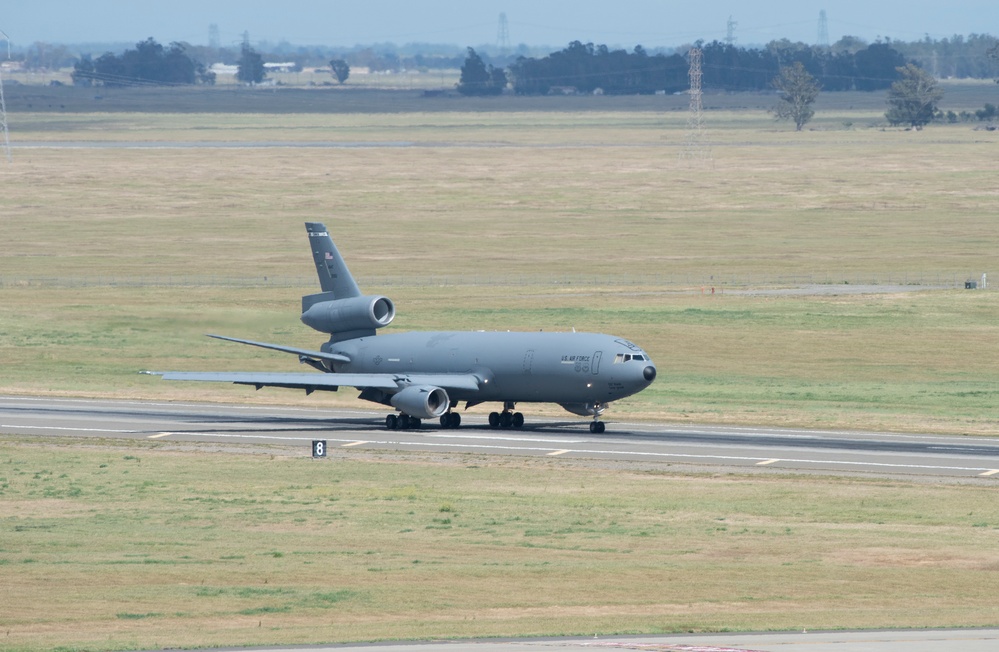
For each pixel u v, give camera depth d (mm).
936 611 157500
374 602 162750
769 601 163750
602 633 143875
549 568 181875
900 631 143500
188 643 140250
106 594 167250
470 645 136000
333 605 161500
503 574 178375
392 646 136250
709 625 147750
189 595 166625
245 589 169625
